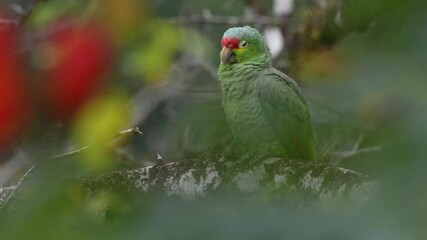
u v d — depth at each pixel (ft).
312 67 39.24
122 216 13.99
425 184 11.73
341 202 17.06
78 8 31.22
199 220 12.92
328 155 37.27
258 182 20.63
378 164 12.26
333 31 38.40
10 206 19.48
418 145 11.86
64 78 20.52
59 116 21.17
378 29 13.53
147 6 19.26
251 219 12.84
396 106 13.07
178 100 50.24
